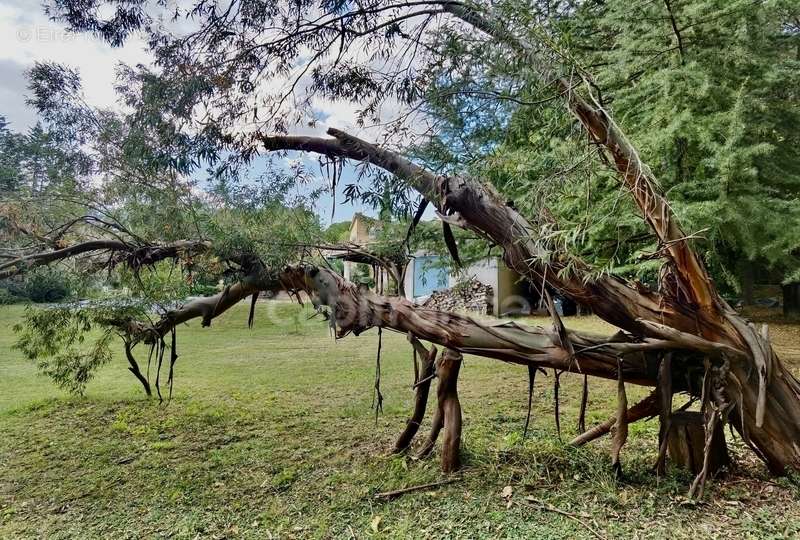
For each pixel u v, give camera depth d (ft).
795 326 27.96
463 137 8.93
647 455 10.46
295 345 28.86
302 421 14.52
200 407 16.16
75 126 10.63
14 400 17.66
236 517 8.82
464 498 8.96
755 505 8.05
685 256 8.16
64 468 11.53
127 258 10.97
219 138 9.36
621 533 7.44
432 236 14.82
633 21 17.30
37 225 10.57
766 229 19.13
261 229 10.30
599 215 11.36
